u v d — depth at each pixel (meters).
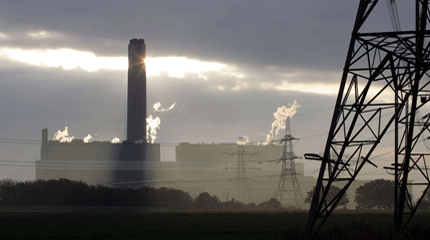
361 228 116.75
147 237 151.75
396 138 114.75
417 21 108.81
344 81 98.50
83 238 153.88
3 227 195.88
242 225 187.50
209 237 146.38
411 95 109.75
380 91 99.12
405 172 114.00
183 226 188.38
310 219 98.94
